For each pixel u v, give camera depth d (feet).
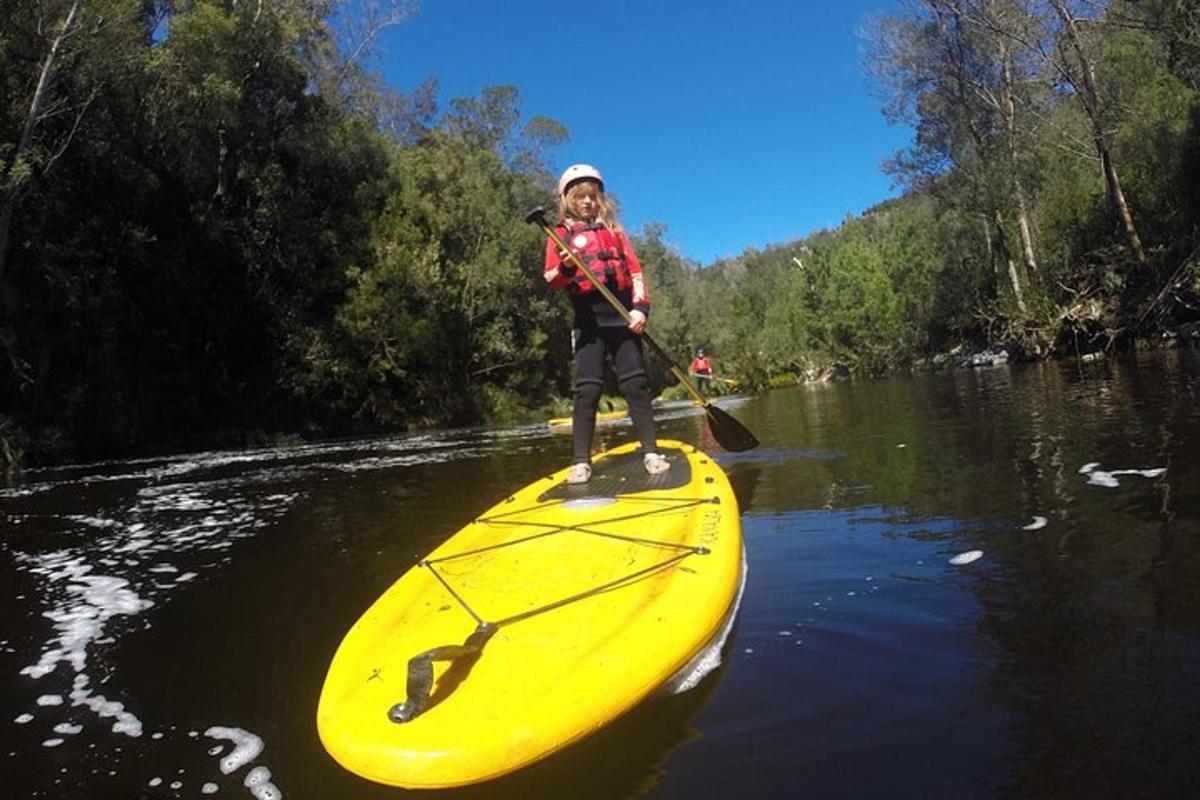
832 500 11.67
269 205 58.23
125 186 47.57
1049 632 5.93
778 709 5.19
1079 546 7.88
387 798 4.58
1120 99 60.03
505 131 106.42
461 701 4.74
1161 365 34.68
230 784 4.91
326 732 4.67
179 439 49.62
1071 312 58.85
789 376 98.89
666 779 4.47
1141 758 4.25
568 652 5.27
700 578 6.58
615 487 10.11
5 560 12.26
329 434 60.39
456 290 75.25
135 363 48.70
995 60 69.00
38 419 41.75
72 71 43.68
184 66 50.98
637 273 11.75
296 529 13.26
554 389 99.55
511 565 7.20
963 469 12.98
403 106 104.63
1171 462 11.34
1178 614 5.92
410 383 65.62
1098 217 63.52
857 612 6.77
